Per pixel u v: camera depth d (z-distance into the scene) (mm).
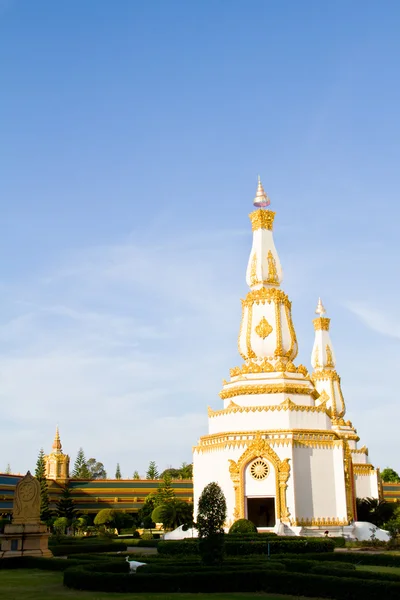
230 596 31141
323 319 122375
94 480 125750
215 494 38875
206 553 38031
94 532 100312
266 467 73562
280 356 84062
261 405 78625
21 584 35438
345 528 74000
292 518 71188
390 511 96062
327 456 76375
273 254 88750
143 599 29469
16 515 48656
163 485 124000
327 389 118250
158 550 55844
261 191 90812
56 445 135000
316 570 35781
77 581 33344
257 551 53188
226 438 75875
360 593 29828
